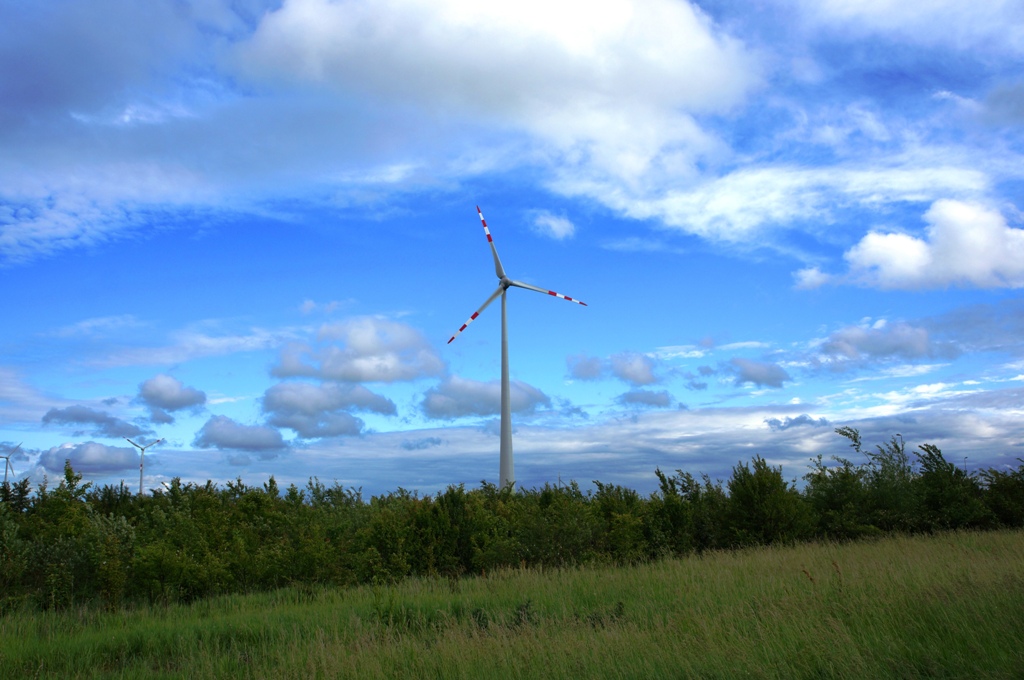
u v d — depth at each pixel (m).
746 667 7.56
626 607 11.92
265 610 13.89
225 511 23.67
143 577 15.75
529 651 8.71
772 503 22.42
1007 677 6.87
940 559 13.86
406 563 18.38
